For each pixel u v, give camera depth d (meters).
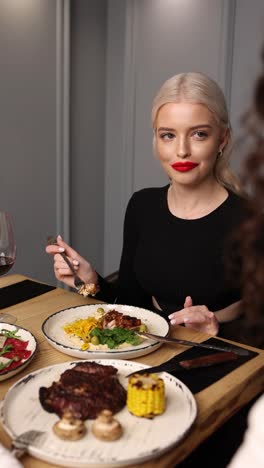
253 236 0.55
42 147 2.91
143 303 1.82
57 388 0.90
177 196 1.68
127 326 1.22
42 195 2.97
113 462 0.74
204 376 1.04
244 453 0.51
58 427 0.80
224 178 1.66
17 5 2.62
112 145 3.32
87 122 3.18
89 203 3.31
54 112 2.94
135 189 3.25
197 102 1.44
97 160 3.32
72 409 0.86
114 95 3.24
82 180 3.23
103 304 1.39
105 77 3.25
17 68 2.69
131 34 3.05
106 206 3.43
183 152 1.48
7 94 2.67
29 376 0.96
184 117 1.45
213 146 1.50
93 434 0.81
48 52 2.83
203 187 1.63
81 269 1.54
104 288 1.62
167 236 1.69
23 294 1.49
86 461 0.74
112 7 3.13
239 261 0.75
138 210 1.82
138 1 3.00
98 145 3.30
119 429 0.80
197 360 1.07
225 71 2.69
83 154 3.20
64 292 1.52
